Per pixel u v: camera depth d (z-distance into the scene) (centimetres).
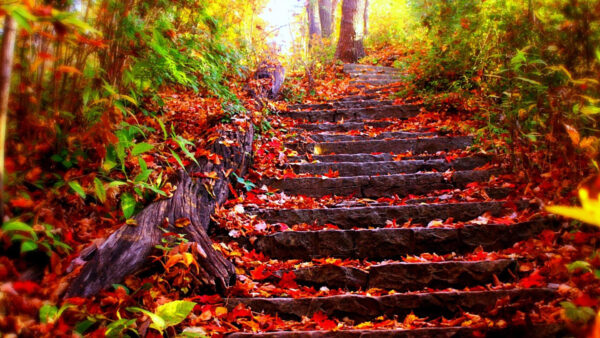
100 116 253
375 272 278
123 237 234
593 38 241
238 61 642
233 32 648
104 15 247
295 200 391
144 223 252
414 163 448
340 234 314
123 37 263
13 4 129
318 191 413
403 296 249
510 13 380
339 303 249
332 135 545
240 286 251
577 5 241
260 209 357
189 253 232
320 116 623
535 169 365
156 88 380
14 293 168
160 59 314
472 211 342
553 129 298
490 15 445
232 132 420
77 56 234
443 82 624
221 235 312
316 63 960
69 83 240
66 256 214
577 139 236
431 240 309
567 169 298
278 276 279
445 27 610
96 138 254
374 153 491
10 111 212
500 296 240
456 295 245
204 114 453
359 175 449
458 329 214
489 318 221
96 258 213
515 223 308
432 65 641
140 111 371
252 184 395
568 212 39
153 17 305
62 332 165
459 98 567
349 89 790
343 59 1141
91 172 261
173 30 312
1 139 150
